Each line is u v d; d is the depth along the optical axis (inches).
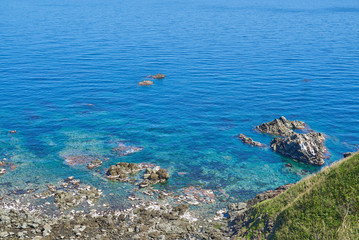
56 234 1552.7
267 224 1430.9
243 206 1795.0
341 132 2869.1
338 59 5457.7
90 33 7696.9
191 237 1549.0
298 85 4156.0
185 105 3503.9
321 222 1263.5
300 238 1257.4
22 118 3065.9
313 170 2305.6
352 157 1455.5
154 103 3548.2
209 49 6269.7
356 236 1167.6
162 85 4160.9
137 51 6008.9
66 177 2132.1
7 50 5812.0
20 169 2209.6
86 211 1774.1
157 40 7057.1
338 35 7839.6
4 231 1542.8
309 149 2425.0
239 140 2731.3
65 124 2962.6
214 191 2034.9
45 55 5551.2
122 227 1619.1
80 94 3777.1
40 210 1770.4
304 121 3102.9
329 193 1342.3
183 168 2299.5
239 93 3885.3
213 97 3752.5
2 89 3863.2
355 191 1288.1
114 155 2438.5
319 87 4065.0
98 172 2201.0
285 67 4997.5
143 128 2925.7
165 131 2878.9
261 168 2327.8
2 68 4722.0
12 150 2469.2
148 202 1882.4
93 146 2566.4
